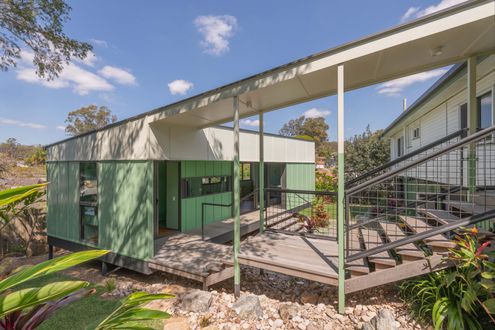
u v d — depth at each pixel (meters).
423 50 2.85
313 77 3.34
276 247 4.10
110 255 4.83
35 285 4.44
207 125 5.34
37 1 4.73
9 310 0.85
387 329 2.57
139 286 4.32
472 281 2.55
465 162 4.49
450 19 2.39
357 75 3.42
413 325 2.80
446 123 6.27
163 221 7.05
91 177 5.28
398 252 2.86
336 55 2.94
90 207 5.31
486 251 2.61
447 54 3.12
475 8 2.29
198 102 3.89
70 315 3.33
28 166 13.84
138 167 4.46
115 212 4.79
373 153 14.31
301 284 4.21
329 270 3.19
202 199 6.89
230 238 6.32
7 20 4.79
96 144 5.16
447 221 3.00
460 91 5.52
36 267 0.98
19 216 6.62
